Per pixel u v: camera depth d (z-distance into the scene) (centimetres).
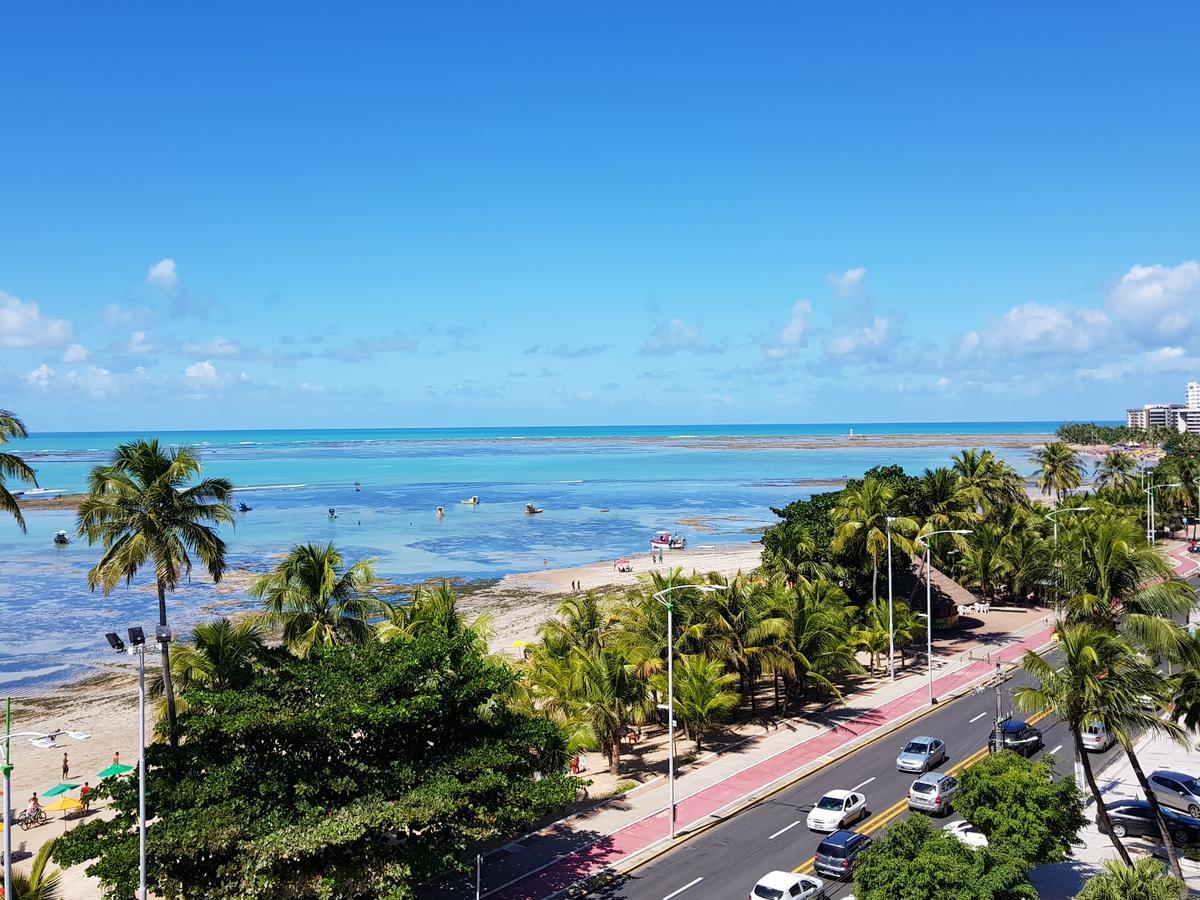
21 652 8250
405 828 3092
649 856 3972
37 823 4700
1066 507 10581
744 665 5916
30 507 19338
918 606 8362
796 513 8625
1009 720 5341
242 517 17838
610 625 6309
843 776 4925
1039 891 3566
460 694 3581
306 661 3759
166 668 3928
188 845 2859
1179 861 3816
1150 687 3525
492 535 15638
